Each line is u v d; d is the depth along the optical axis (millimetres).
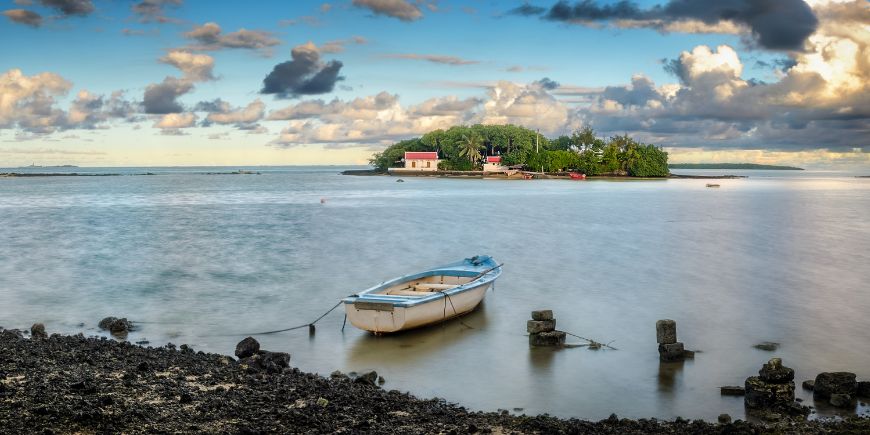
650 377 20766
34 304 30906
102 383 17234
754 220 71438
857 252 47844
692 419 17344
